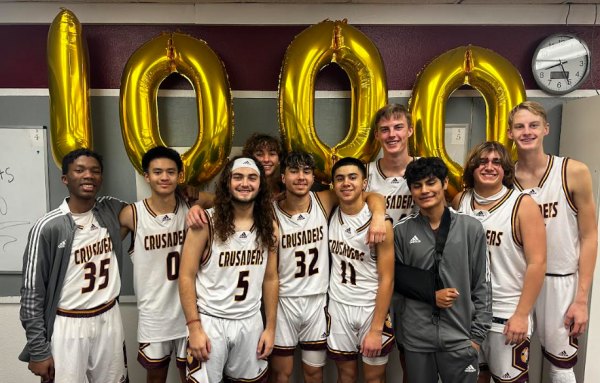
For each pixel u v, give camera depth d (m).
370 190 1.68
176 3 1.85
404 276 1.40
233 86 1.89
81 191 1.34
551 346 1.59
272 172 1.63
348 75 1.79
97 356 1.43
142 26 1.87
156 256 1.49
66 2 1.85
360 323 1.51
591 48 1.91
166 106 1.89
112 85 1.89
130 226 1.50
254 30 1.87
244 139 1.91
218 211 1.37
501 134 1.71
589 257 1.52
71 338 1.37
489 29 1.89
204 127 1.68
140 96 1.67
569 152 1.82
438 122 1.70
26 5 1.86
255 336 1.43
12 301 1.96
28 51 1.88
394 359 1.94
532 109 1.49
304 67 1.66
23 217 1.93
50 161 1.91
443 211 1.37
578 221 1.54
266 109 1.90
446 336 1.35
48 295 1.36
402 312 1.46
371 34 1.88
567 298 1.56
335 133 1.91
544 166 1.54
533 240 1.38
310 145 1.66
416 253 1.39
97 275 1.42
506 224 1.42
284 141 1.71
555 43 1.86
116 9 1.86
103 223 1.43
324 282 1.57
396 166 1.62
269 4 1.86
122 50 1.88
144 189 1.91
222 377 1.48
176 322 1.53
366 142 1.67
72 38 1.65
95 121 1.90
